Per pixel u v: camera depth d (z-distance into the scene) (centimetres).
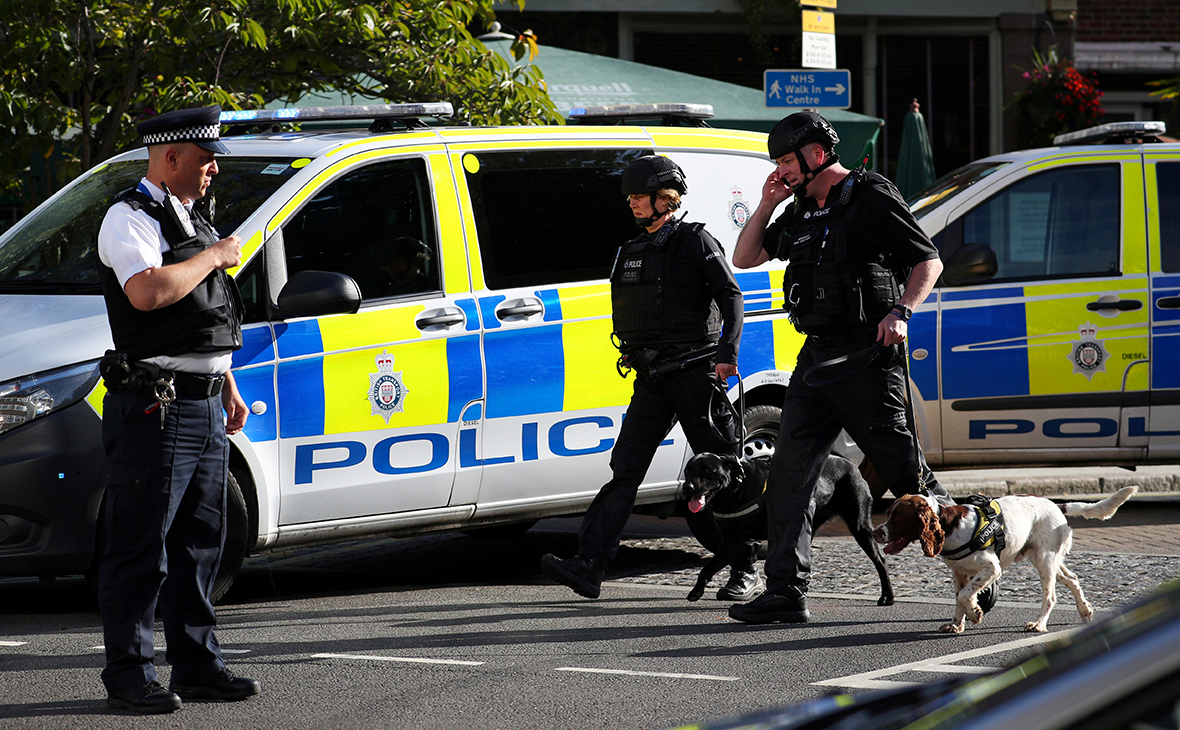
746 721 371
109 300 727
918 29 2900
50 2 1402
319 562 1331
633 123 1385
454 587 1169
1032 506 938
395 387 1068
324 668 839
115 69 1500
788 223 990
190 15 1442
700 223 1066
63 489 939
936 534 888
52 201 1180
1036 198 1505
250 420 1002
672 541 1428
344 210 1075
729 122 1936
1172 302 1488
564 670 831
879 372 942
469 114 1596
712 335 1065
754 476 1077
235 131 1263
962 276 1465
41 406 939
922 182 2330
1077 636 275
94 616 1029
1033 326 1476
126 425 727
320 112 1161
